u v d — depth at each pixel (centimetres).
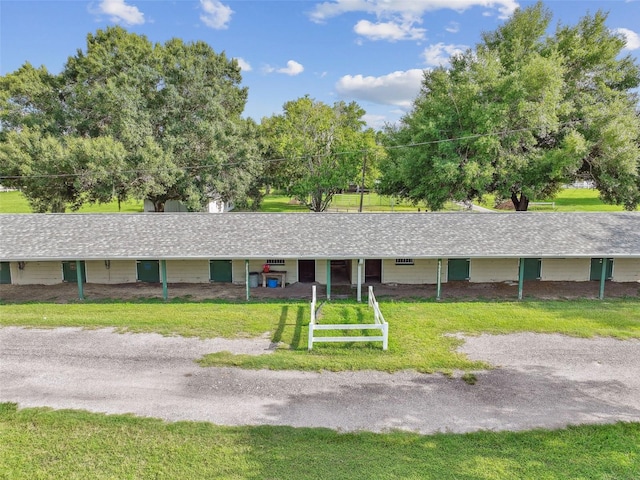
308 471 793
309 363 1262
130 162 3155
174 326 1575
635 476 777
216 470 798
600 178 3006
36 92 3503
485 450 854
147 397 1072
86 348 1376
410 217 2139
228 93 4244
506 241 1928
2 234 1970
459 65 3294
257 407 1025
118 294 2000
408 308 1788
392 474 783
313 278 2220
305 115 4472
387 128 3959
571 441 883
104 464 818
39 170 3038
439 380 1162
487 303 1847
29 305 1828
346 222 2095
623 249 1870
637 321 1606
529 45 3416
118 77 3453
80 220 2095
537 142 3016
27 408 1014
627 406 1023
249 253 1855
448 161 2820
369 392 1098
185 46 4619
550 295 1962
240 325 1588
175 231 2017
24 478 779
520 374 1193
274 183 4531
